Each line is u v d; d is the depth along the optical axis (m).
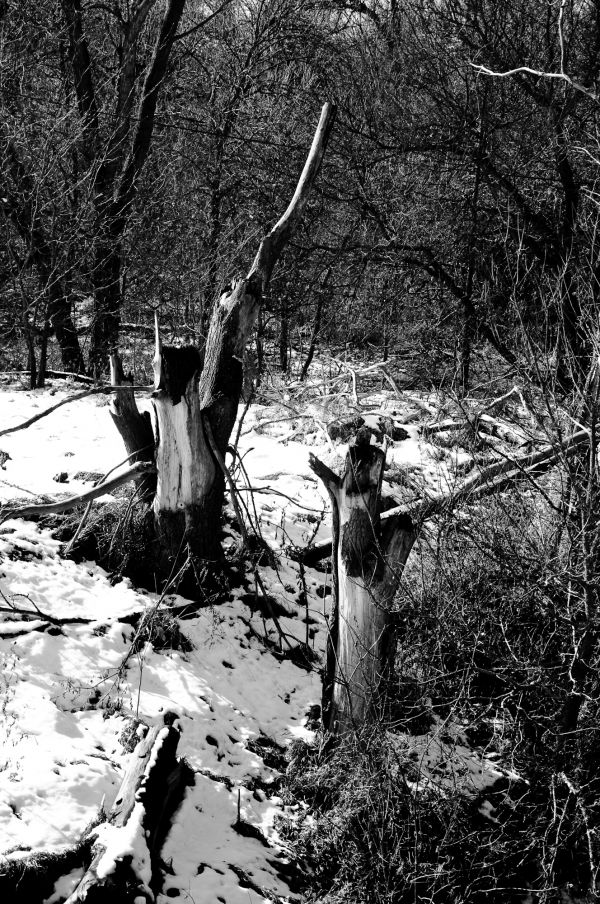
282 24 16.81
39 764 4.83
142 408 11.97
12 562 6.47
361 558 5.90
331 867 5.37
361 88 13.80
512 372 7.74
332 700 6.18
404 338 13.59
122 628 6.26
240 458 7.30
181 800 5.20
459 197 13.25
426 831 5.64
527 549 6.19
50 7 16.20
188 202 17.20
